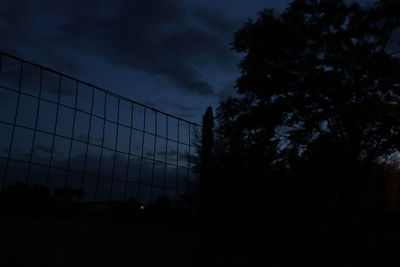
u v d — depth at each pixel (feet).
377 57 47.98
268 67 55.88
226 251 26.03
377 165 52.42
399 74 47.09
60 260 16.97
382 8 50.75
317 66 52.03
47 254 18.56
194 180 26.43
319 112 50.44
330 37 51.70
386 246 33.32
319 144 41.52
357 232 42.65
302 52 55.62
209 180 11.79
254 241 28.50
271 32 54.19
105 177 9.31
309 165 35.19
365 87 47.93
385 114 47.60
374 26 51.96
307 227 30.25
